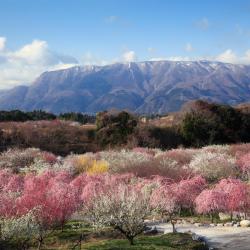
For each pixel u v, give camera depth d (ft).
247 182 97.50
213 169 106.22
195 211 75.10
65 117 317.63
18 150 150.71
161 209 67.15
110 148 187.83
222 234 59.72
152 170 102.06
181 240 54.65
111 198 56.70
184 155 132.46
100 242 54.60
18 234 49.42
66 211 58.13
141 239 55.93
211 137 202.39
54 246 54.03
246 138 213.66
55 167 117.08
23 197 54.95
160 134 205.05
